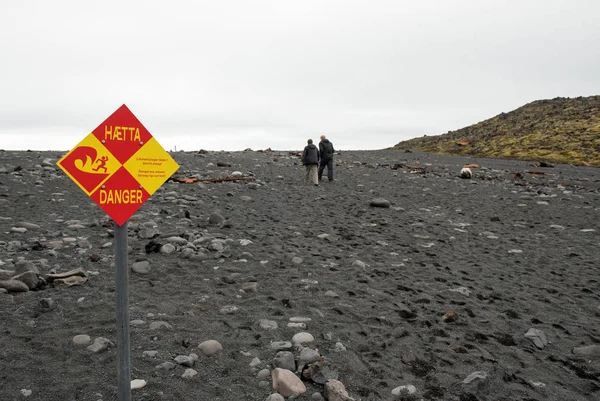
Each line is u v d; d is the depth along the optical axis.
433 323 6.15
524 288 7.82
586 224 13.66
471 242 11.13
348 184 20.58
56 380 4.29
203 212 12.80
